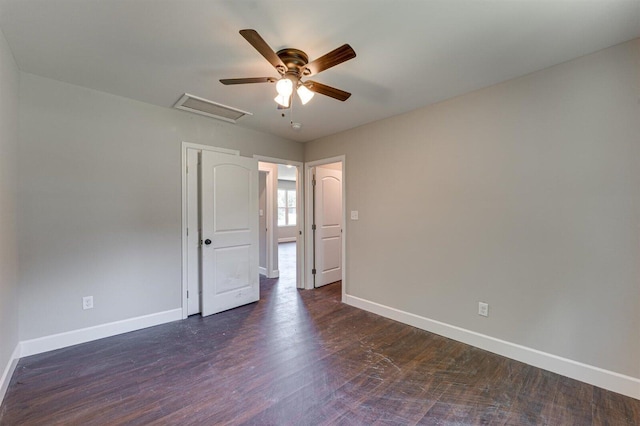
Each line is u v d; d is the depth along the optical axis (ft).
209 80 8.14
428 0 5.03
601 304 6.59
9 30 5.92
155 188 10.02
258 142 12.91
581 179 6.82
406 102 9.48
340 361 7.75
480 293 8.52
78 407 5.88
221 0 5.07
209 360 7.77
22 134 7.71
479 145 8.52
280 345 8.65
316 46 6.45
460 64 7.16
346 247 12.53
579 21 5.56
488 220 8.34
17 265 7.55
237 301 11.96
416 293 10.07
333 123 11.67
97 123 8.86
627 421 5.57
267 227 17.21
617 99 6.36
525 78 7.65
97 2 5.12
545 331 7.36
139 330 9.62
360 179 11.95
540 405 6.02
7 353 6.57
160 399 6.15
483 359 7.86
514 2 5.08
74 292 8.50
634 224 6.20
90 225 8.75
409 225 10.26
